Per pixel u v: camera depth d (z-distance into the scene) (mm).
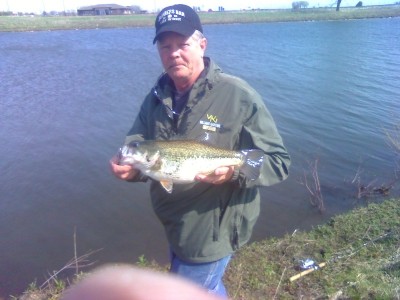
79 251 3082
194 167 1162
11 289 2666
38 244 3178
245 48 12484
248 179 1161
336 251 2324
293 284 2014
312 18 29141
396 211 2828
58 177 4223
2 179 4168
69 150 4855
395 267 2039
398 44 13352
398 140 4938
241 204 1242
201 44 1237
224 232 1240
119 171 1212
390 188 3822
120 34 19031
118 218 3514
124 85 7883
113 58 11070
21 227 3406
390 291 1827
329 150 4750
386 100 6688
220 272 1269
